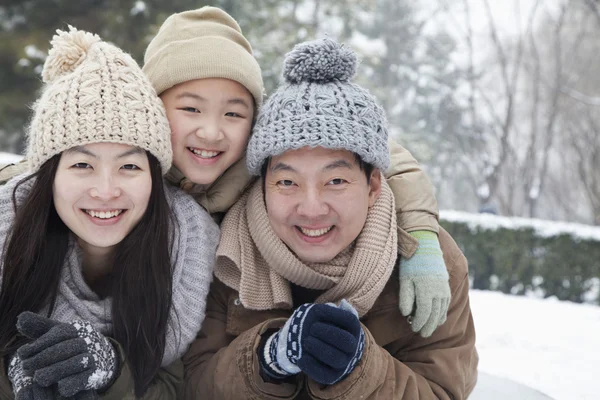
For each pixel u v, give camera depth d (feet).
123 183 5.82
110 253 6.48
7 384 5.84
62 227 6.20
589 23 55.72
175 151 6.95
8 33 38.19
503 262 28.60
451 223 29.12
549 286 28.27
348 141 5.91
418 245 6.68
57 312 6.13
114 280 6.27
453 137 77.00
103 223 5.88
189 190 7.28
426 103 84.23
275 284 6.56
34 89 38.65
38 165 5.87
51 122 5.71
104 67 5.90
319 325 5.22
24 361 4.95
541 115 59.21
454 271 6.98
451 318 6.75
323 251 6.33
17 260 5.94
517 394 9.34
